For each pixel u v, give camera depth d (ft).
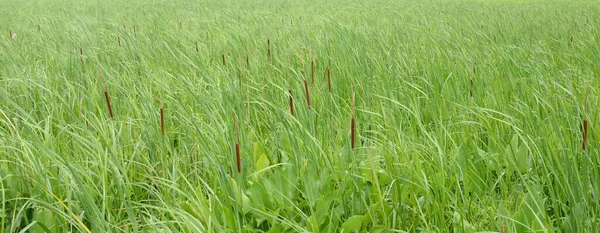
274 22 38.75
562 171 10.44
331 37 27.53
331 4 68.74
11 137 12.73
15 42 28.32
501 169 12.51
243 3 73.00
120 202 11.22
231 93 16.74
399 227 10.26
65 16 49.85
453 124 13.94
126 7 66.80
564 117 13.37
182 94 17.37
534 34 30.66
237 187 10.34
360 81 18.38
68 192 10.09
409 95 17.28
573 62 22.20
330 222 9.67
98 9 62.95
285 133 13.28
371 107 16.55
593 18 39.78
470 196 11.78
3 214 9.82
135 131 14.48
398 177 10.80
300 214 10.19
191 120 13.88
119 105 16.66
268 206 10.63
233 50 24.82
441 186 10.46
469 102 15.92
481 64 20.01
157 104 16.74
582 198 9.73
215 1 77.87
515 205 10.49
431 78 19.10
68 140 13.52
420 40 28.32
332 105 16.05
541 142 12.34
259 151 12.72
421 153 12.56
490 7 59.77
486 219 10.37
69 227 10.63
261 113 16.26
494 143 12.80
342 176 11.18
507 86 17.84
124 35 28.91
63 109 15.80
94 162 11.44
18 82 18.29
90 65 21.68
